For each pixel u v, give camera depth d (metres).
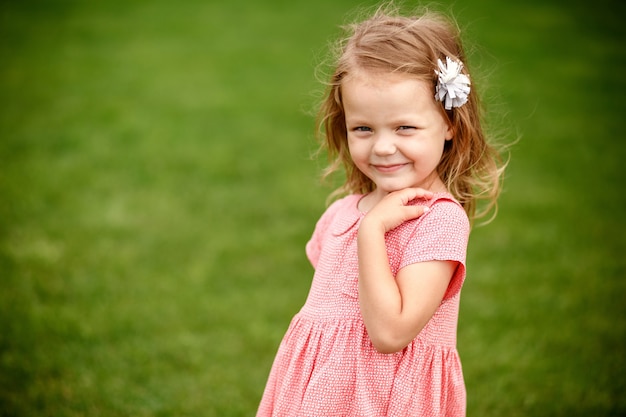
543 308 4.21
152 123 7.73
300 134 7.46
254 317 4.18
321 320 2.01
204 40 11.20
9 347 3.79
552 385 3.49
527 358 3.72
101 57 10.20
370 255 1.83
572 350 3.79
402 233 1.93
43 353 3.76
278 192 6.02
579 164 6.55
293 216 5.59
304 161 6.73
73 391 3.45
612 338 3.91
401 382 1.91
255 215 5.61
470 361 3.69
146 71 9.64
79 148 6.95
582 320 4.08
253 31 11.70
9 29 11.44
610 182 6.16
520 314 4.14
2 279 4.49
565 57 9.99
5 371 3.58
